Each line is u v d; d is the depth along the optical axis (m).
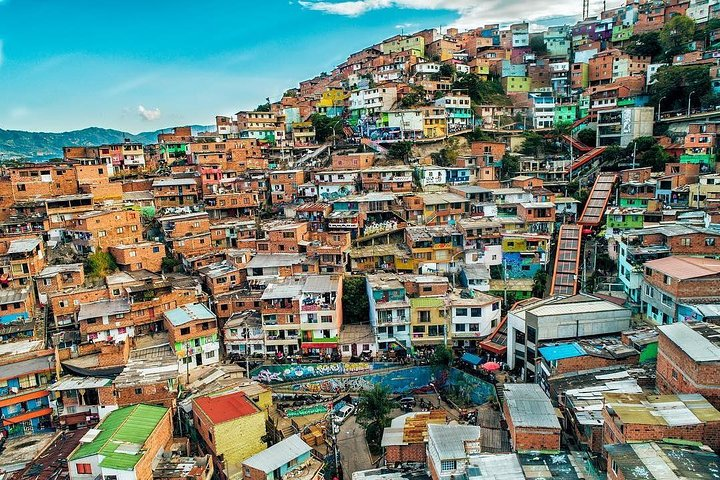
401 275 84.62
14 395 61.00
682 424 37.62
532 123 154.38
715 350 43.97
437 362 70.88
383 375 72.56
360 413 62.84
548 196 105.06
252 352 77.56
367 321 82.75
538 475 38.75
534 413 45.00
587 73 167.12
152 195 115.69
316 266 87.31
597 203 106.19
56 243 96.06
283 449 50.84
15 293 76.19
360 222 100.19
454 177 120.88
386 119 141.25
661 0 186.88
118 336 74.25
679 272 62.12
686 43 151.00
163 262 93.88
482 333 75.44
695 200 94.31
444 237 89.69
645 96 137.38
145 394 59.34
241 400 57.28
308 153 149.88
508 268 90.94
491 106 155.88
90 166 112.69
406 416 57.81
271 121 166.25
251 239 98.69
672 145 116.00
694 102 128.25
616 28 179.50
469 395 68.62
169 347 72.31
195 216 103.19
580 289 83.88
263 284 84.94
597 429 43.31
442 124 142.38
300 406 68.38
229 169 135.50
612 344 58.72
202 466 48.91
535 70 176.75
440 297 76.69
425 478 45.72
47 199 101.75
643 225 92.38
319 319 76.25
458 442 42.97
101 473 44.97
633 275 71.69
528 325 64.88
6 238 87.81
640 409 39.88
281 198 122.38
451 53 189.75
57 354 66.94
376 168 117.94
